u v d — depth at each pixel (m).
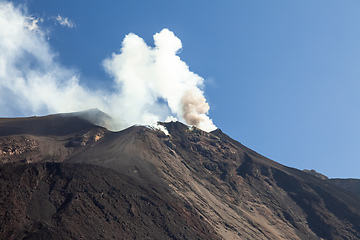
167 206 129.38
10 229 89.94
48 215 100.81
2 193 101.62
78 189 116.50
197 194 161.00
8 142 172.50
